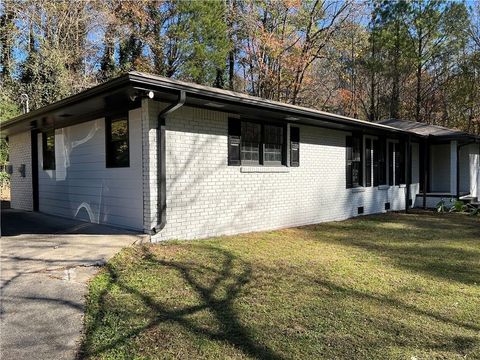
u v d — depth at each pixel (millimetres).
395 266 5301
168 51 18891
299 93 22312
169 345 2797
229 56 20828
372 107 23469
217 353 2711
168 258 5160
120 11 18344
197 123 6723
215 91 6078
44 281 3951
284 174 8672
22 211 10102
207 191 6926
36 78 16359
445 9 20094
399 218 10820
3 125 9141
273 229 8383
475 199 13828
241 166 7586
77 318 3180
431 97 22906
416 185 14422
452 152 13219
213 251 5723
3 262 4559
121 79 5023
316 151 9664
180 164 6445
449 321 3398
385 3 20891
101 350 2693
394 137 12867
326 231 8312
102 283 3994
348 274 4820
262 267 5016
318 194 9719
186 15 18391
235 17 19766
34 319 3141
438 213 12195
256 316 3385
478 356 2764
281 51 20219
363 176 11484
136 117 6234
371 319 3400
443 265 5402
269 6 19781
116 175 6820
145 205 6094
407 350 2832
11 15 16156
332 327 3205
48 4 16406
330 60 22422
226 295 3891
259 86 20797
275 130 8578
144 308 3453
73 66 17844
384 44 21062
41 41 16422
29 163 10250
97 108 6875
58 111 7191
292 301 3791
